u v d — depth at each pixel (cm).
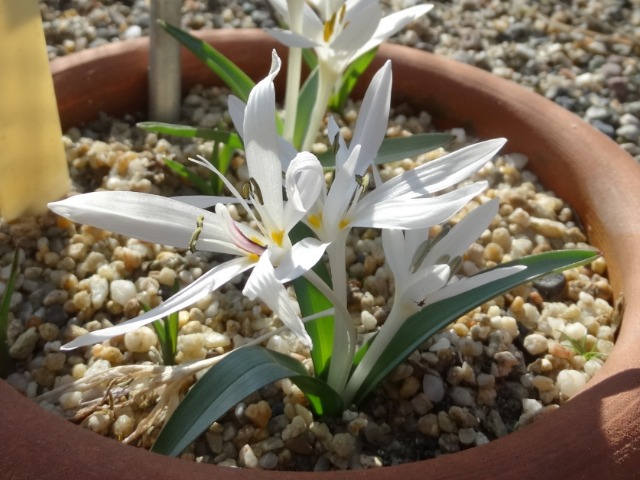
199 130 17
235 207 19
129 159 19
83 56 20
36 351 15
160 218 10
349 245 18
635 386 11
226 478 10
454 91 20
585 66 26
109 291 16
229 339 15
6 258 16
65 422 10
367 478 10
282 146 12
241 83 19
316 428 13
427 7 17
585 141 18
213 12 27
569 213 18
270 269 10
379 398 14
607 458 10
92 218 10
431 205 10
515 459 10
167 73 20
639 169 17
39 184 17
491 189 19
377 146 12
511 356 15
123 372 13
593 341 16
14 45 15
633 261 15
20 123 16
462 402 14
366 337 15
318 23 16
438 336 15
